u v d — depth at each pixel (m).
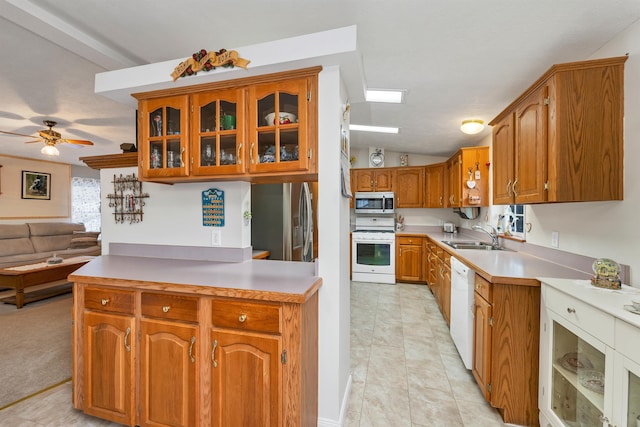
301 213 3.40
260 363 1.38
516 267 2.01
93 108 3.50
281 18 1.73
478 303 2.01
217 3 1.62
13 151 5.42
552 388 1.54
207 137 1.83
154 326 1.55
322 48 1.49
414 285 4.79
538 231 2.42
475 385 2.11
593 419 1.32
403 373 2.26
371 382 2.14
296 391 1.36
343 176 1.75
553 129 1.63
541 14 1.53
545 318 1.60
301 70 1.62
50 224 5.77
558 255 2.13
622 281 1.57
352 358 2.48
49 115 3.73
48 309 3.53
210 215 2.15
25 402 1.88
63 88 2.95
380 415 1.80
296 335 1.35
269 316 1.38
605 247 1.70
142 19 1.77
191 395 1.49
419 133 3.95
